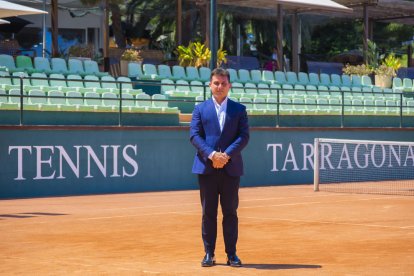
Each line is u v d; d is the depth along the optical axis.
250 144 22.59
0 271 7.74
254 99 24.44
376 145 26.00
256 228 11.53
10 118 18.38
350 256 8.68
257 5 31.16
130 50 28.16
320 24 45.75
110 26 35.66
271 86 27.55
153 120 20.91
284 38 42.81
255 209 14.77
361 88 30.73
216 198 7.93
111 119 20.19
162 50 32.62
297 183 23.78
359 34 47.16
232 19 40.94
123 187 19.59
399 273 7.54
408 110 29.28
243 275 7.44
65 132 18.45
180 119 22.59
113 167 19.39
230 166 7.79
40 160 18.05
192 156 21.20
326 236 10.57
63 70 23.88
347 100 27.77
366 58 34.53
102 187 19.16
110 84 23.08
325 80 31.00
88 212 14.15
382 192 20.09
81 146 18.77
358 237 10.46
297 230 11.28
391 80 33.44
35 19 31.45
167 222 12.40
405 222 12.46
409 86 33.59
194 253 8.97
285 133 23.47
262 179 22.86
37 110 18.83
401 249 9.27
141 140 20.00
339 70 35.69
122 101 21.22
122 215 13.57
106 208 15.03
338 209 14.83
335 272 7.59
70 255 8.81
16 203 16.17
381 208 15.12
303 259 8.47
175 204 16.06
